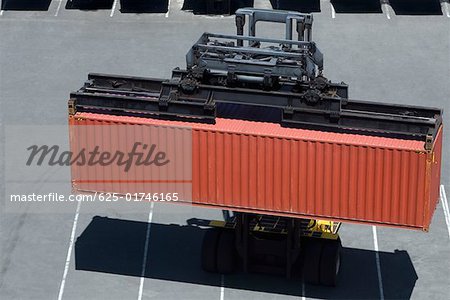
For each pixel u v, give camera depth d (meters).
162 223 59.62
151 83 54.72
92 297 54.72
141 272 56.25
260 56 53.88
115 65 75.31
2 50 77.50
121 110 52.81
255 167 51.88
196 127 51.91
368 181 50.81
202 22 80.56
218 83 53.28
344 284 55.28
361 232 58.84
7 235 58.94
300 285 55.09
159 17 81.19
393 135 50.94
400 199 50.66
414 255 57.31
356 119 51.16
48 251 57.81
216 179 52.50
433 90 72.19
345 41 78.06
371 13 81.81
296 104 51.78
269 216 55.47
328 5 82.88
